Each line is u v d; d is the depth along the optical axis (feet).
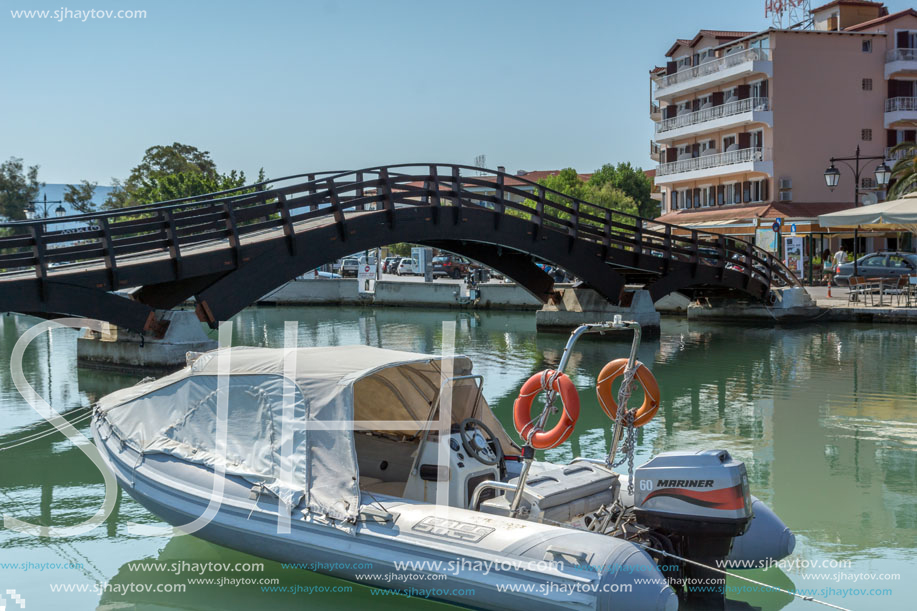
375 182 67.41
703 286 97.71
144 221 54.80
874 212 81.92
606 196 235.20
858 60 160.56
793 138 158.81
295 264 62.03
